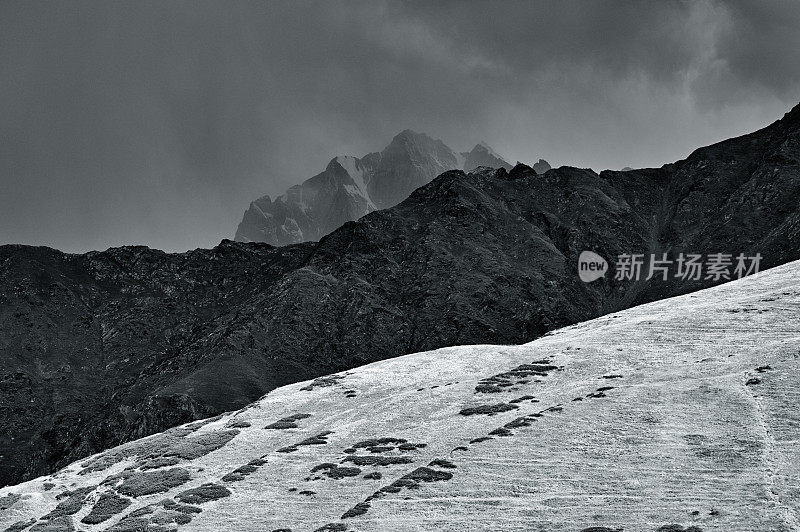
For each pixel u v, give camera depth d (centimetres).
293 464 13200
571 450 11144
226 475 13300
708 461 10050
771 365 13025
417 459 12244
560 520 9175
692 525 8381
